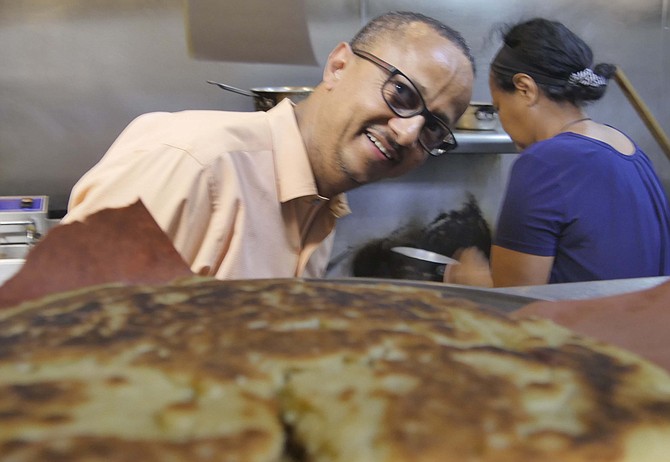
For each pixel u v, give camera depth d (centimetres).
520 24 138
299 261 127
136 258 62
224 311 50
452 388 42
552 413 41
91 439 33
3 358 42
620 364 47
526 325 54
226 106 216
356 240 236
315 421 39
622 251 125
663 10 256
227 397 40
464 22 236
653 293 61
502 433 38
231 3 208
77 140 204
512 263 128
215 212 107
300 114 123
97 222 61
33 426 34
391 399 40
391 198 237
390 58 114
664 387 45
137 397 38
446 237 245
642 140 263
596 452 38
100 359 42
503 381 43
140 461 32
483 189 246
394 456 37
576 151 124
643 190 128
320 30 218
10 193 202
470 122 214
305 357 44
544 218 124
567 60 131
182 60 208
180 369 41
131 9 201
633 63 258
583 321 59
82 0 197
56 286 58
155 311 50
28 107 199
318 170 123
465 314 54
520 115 138
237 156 108
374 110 115
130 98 206
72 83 201
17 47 195
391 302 54
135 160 105
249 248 111
